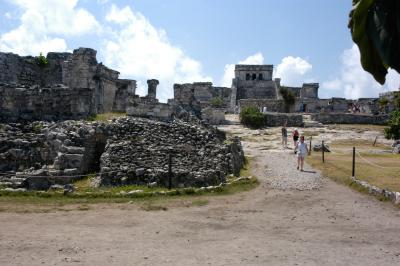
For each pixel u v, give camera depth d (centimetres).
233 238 999
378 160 2561
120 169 1683
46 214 1192
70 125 1959
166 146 1900
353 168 1880
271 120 4825
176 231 1052
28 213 1195
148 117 2472
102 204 1340
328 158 2647
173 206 1342
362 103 6525
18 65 2903
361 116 5209
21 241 923
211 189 1591
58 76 3161
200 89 7250
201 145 1983
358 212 1302
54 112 2198
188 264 803
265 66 7831
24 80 2966
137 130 1991
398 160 2562
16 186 1546
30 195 1407
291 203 1440
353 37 289
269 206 1388
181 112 2634
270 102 6078
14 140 1830
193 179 1681
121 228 1067
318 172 2128
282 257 856
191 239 984
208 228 1090
